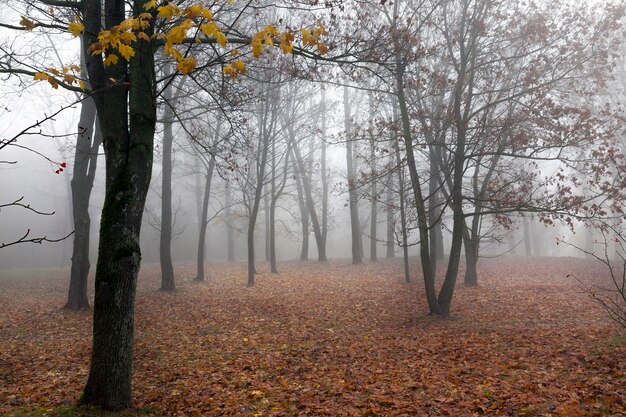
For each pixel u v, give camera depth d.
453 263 13.32
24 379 8.09
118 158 6.23
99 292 6.07
